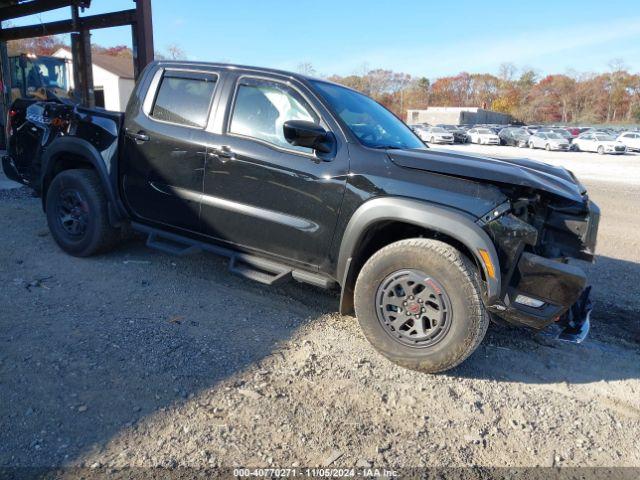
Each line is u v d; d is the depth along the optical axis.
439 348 3.22
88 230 4.87
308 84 3.83
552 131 41.38
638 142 37.62
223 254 4.20
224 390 3.02
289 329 3.88
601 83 106.62
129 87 44.84
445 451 2.64
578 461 2.63
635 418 3.04
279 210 3.78
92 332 3.61
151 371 3.17
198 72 4.33
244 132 3.98
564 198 3.13
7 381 2.97
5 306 3.94
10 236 5.70
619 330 4.25
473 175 3.15
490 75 119.00
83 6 10.20
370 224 3.38
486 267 3.04
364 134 3.77
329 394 3.06
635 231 7.96
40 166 5.51
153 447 2.53
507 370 3.49
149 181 4.46
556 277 3.03
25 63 16.11
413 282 3.25
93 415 2.74
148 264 5.02
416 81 122.12
